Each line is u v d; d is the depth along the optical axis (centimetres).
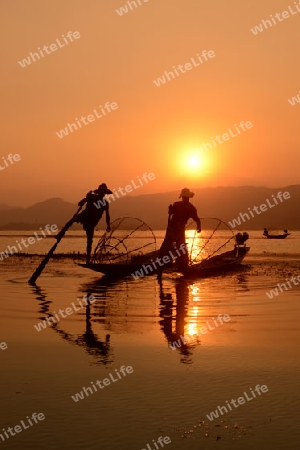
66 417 602
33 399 656
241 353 871
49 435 556
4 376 745
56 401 650
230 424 583
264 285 1778
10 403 643
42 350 887
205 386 704
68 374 755
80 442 540
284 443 538
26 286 1739
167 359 832
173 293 1577
